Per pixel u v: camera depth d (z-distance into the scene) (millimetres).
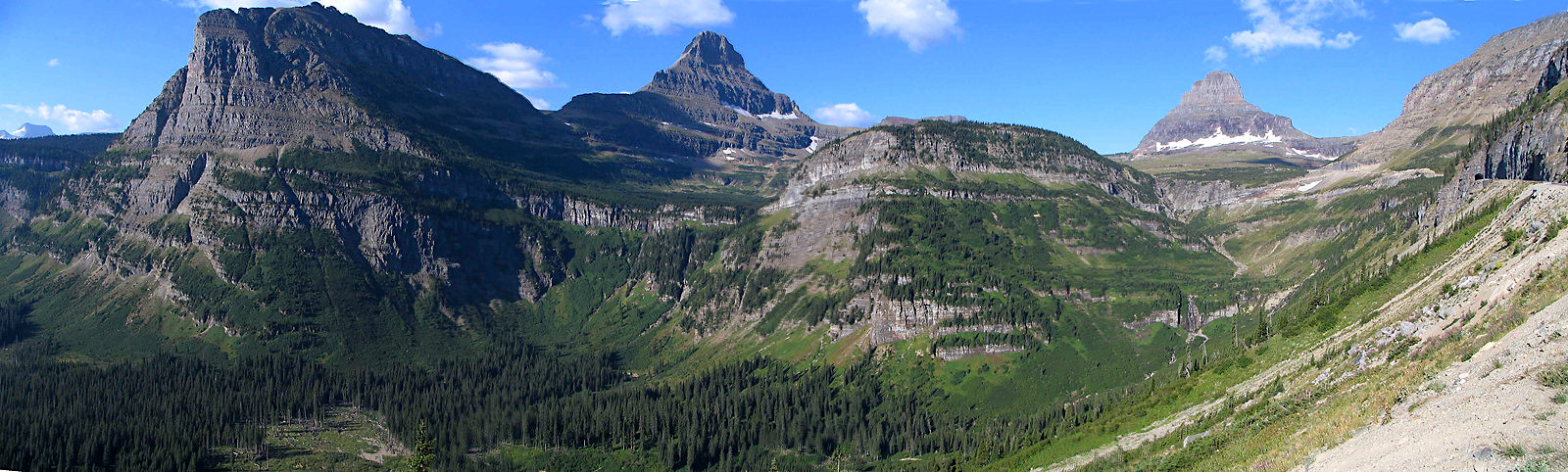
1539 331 87438
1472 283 144125
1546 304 101562
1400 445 74750
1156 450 148875
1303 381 147625
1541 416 66000
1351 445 83312
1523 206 183500
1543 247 135125
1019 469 193500
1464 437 68875
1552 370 72438
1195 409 174250
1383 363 127000
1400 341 132750
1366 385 113875
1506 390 74625
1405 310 157875
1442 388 87812
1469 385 82562
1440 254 198625
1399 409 87312
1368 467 73312
